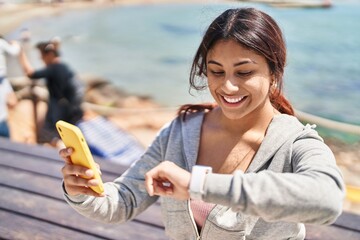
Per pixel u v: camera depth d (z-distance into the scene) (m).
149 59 8.93
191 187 1.10
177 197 1.15
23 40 9.61
